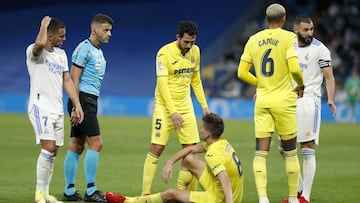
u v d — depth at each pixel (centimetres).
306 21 3053
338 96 9938
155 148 3053
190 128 3047
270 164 4594
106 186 3528
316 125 3058
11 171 4016
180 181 2838
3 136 6462
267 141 2825
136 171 4112
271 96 2792
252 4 12719
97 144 3102
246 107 10088
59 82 2844
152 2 13450
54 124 2833
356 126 8675
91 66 3094
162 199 2695
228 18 12744
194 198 2631
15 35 13088
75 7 13412
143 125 8156
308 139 3047
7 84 12312
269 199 3203
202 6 13088
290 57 2733
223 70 11262
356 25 11525
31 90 2828
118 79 12300
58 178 3766
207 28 12712
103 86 12169
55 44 2838
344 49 11200
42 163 2792
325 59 3062
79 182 3628
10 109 10769
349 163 4697
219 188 2609
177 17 13138
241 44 11844
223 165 2575
